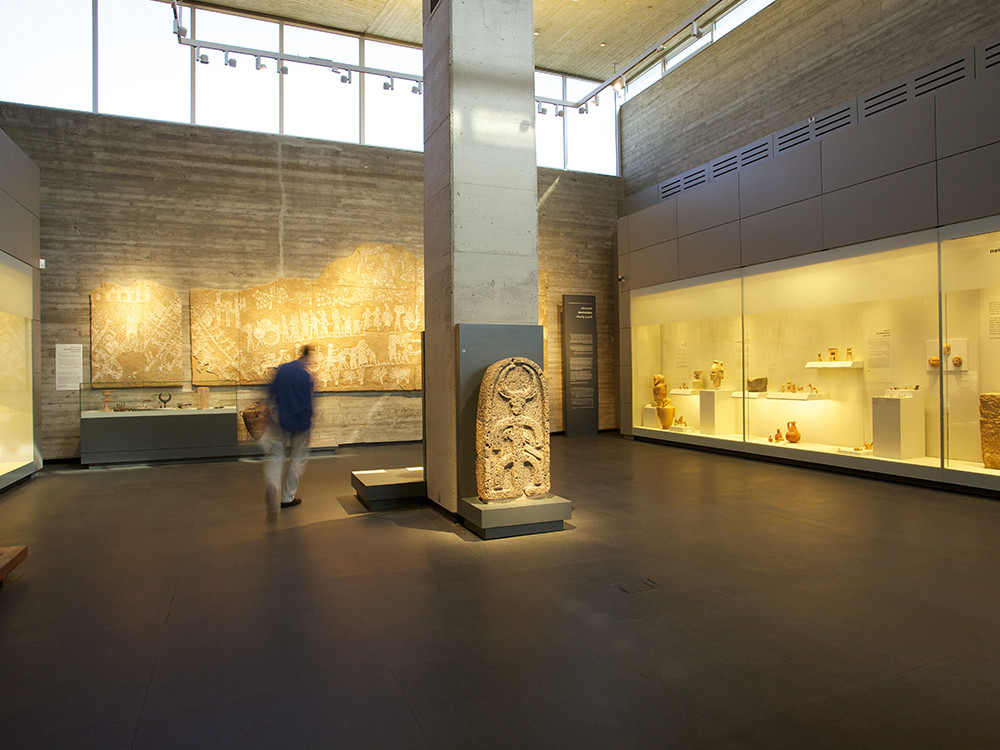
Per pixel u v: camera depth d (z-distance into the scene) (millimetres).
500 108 6590
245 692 3021
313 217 12961
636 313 13750
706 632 3670
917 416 8078
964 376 7516
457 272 6348
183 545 5676
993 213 7145
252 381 12430
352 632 3729
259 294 12500
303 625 3842
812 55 11312
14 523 6562
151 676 3191
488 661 3328
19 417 9328
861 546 5414
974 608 4008
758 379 10609
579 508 6992
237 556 5324
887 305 8453
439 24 6664
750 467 9789
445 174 6496
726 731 2646
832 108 9734
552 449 12375
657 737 2604
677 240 12422
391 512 6941
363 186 13344
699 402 11977
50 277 11328
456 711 2830
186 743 2592
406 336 13617
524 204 6668
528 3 6766
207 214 12250
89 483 8953
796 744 2549
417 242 13781
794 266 9852
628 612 3994
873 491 7766
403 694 2988
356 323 13227
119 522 6570
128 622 3912
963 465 7559
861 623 3783
